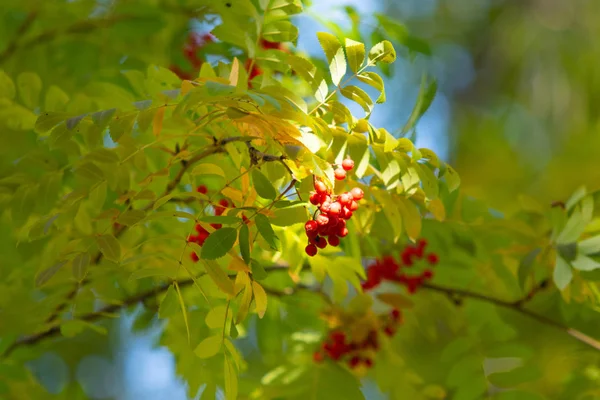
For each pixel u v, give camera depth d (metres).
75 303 1.46
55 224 1.42
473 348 1.59
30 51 1.68
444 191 1.55
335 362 1.58
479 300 1.65
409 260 1.61
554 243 1.48
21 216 1.43
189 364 1.50
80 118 1.31
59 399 1.69
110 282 1.54
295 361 1.59
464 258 1.63
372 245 1.53
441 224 1.59
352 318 1.56
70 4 1.66
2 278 1.63
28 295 1.59
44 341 1.61
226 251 1.27
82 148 1.46
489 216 1.58
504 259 1.58
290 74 1.56
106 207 1.51
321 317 1.56
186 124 1.39
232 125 1.35
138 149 1.38
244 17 1.47
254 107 1.29
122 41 1.67
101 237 1.35
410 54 1.70
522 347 1.58
